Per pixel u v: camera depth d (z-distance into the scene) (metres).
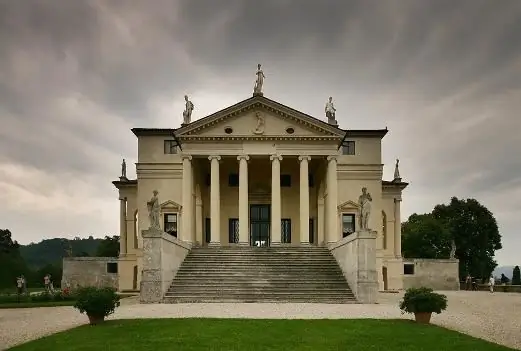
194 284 44.88
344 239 47.00
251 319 29.48
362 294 41.88
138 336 24.12
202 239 64.25
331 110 63.84
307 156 58.94
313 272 47.53
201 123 58.72
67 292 52.00
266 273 47.03
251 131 59.09
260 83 60.00
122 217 71.06
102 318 28.81
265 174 66.31
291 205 65.81
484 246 103.12
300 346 22.12
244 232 58.00
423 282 72.12
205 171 66.12
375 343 22.86
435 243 102.94
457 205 106.12
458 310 38.00
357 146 67.88
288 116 59.19
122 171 72.81
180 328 26.11
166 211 65.88
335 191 58.53
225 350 21.30
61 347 22.20
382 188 72.62
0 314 37.34
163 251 43.00
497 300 48.16
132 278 69.31
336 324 27.75
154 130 67.12
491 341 24.36
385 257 71.25
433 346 22.30
